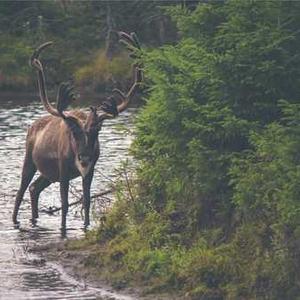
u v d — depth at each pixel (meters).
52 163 53.56
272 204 37.53
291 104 38.75
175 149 41.88
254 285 37.06
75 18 185.38
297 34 40.28
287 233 36.72
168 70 43.25
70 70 174.75
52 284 41.53
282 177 36.91
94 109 50.75
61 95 51.31
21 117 118.56
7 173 71.69
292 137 37.41
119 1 174.88
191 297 37.97
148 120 43.28
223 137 40.34
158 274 40.19
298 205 35.69
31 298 39.41
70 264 44.25
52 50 178.75
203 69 41.03
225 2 42.81
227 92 40.72
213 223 41.59
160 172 43.16
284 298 36.31
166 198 44.62
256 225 38.56
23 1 188.12
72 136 51.25
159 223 43.34
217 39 42.16
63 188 52.34
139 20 174.75
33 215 55.47
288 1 40.50
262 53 39.91
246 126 39.84
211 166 40.41
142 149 45.94
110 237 46.31
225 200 40.69
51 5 188.38
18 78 173.12
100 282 41.50
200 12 43.28
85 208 51.16
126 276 41.16
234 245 39.00
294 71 39.97
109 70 166.62
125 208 46.75
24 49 178.88
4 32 185.88
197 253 39.66
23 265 44.62
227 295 37.41
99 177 66.69
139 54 45.16
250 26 41.09
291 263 36.47
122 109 51.50
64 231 51.28
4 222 54.66
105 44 179.88
